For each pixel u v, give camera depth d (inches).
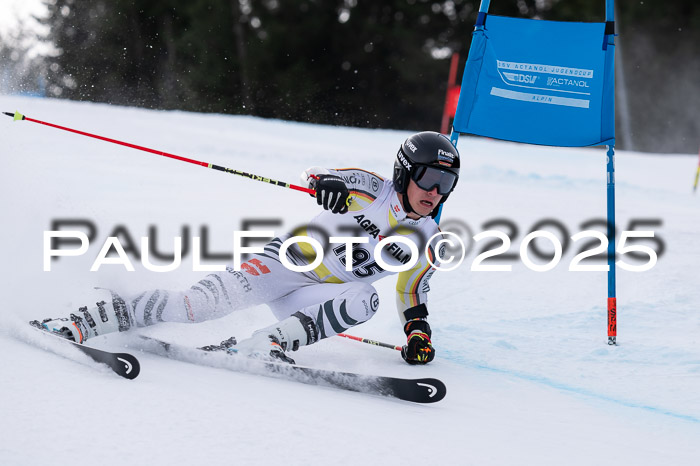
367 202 335.3
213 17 3501.5
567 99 420.8
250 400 252.8
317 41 3545.8
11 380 246.4
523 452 233.9
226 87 3521.2
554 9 3476.9
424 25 3513.8
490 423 261.9
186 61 3499.0
